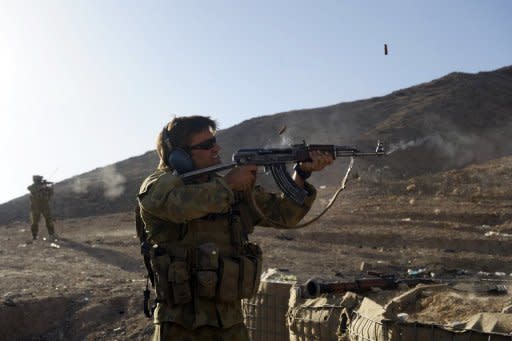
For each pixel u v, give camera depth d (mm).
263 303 7434
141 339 11406
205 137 3740
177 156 3627
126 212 40875
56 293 13352
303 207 3834
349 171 3887
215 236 3660
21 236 28641
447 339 4887
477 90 65875
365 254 19734
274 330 7316
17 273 16172
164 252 3629
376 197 30266
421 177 32875
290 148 3793
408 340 5039
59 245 23625
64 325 12250
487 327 4789
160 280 3574
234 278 3596
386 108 66812
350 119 64062
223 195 3426
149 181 3611
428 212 25344
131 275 16734
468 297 5996
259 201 3879
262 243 21375
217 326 3557
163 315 3615
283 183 3754
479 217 23906
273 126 64438
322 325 6223
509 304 5461
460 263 18078
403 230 22578
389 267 16953
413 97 69625
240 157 3680
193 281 3557
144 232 3822
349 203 29047
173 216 3438
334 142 56438
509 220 23312
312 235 22906
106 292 13578
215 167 3617
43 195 26328
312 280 6609
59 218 44250
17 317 12023
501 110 61375
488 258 18188
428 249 20375
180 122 3730
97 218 36375
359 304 6070
